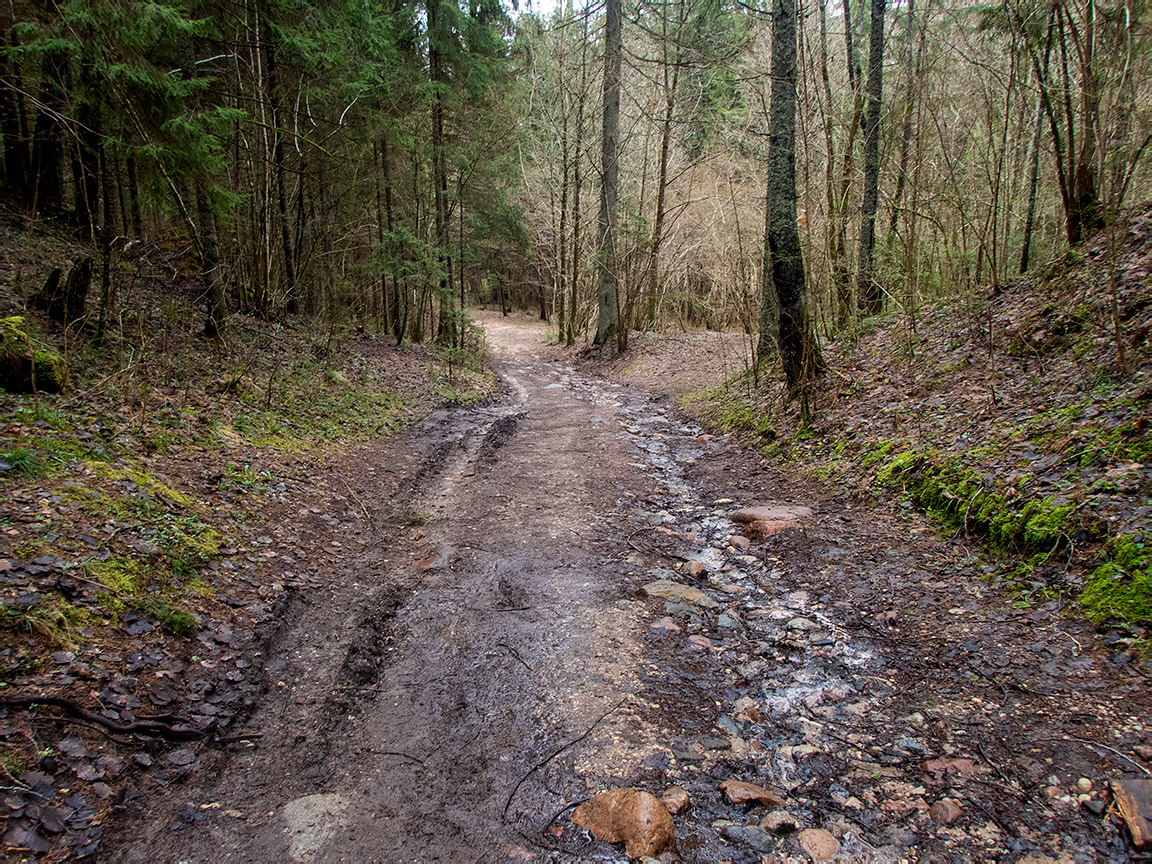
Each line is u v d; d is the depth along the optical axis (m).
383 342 18.09
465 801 3.37
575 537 7.01
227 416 7.89
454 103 18.05
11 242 10.45
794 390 9.98
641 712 4.09
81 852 2.75
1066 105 8.33
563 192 25.77
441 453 10.08
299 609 5.10
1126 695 3.49
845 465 7.76
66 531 4.35
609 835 3.09
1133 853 2.68
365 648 4.78
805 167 9.60
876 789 3.35
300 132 15.15
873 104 11.56
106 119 7.70
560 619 5.25
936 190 10.31
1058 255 8.84
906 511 6.29
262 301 13.74
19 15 7.60
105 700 3.46
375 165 17.78
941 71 9.82
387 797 3.39
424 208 20.78
